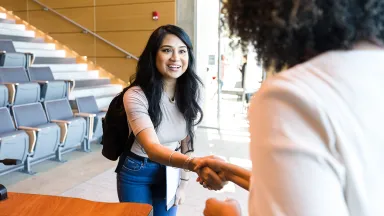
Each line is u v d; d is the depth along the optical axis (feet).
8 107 13.50
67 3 25.13
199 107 5.59
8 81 15.03
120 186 5.34
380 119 1.46
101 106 20.56
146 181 5.33
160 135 5.23
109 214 4.54
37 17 26.27
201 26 22.47
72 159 15.12
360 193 1.42
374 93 1.48
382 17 1.53
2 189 4.96
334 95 1.47
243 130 21.65
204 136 20.20
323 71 1.55
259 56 1.76
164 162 4.18
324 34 1.57
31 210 4.62
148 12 22.95
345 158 1.42
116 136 5.27
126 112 4.90
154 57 5.10
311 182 1.41
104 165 14.38
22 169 13.24
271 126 1.53
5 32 22.82
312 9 1.52
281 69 1.74
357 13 1.52
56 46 25.84
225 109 24.80
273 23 1.60
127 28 23.70
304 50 1.65
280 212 1.45
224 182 3.59
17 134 11.76
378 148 1.44
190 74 5.40
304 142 1.44
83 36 25.04
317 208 1.40
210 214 2.61
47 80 17.15
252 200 1.65
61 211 4.61
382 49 1.59
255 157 1.60
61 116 15.17
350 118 1.44
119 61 24.23
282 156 1.47
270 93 1.57
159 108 5.06
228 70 23.80
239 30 1.78
